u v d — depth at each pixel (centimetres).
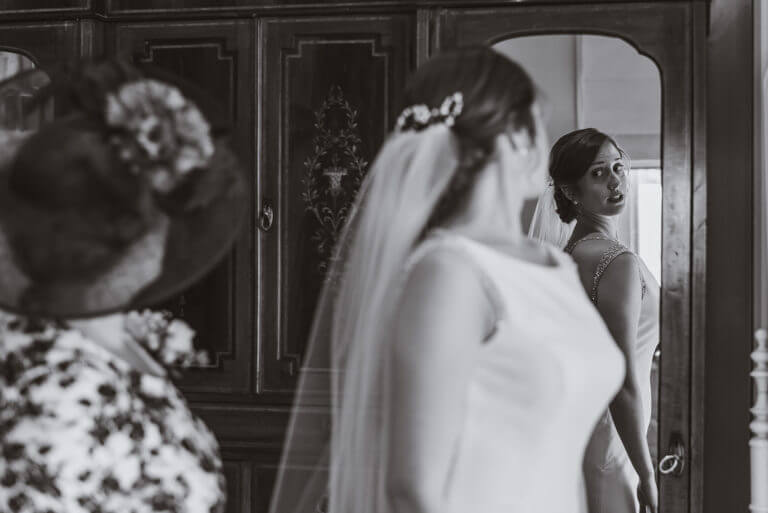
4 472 140
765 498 246
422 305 140
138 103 147
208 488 156
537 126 159
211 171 150
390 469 138
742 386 286
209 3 293
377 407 153
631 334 281
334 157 286
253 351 288
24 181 140
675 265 275
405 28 283
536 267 154
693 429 273
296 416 216
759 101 268
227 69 291
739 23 291
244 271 289
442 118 157
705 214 274
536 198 290
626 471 279
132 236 143
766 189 258
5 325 147
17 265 141
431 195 157
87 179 141
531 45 279
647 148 279
